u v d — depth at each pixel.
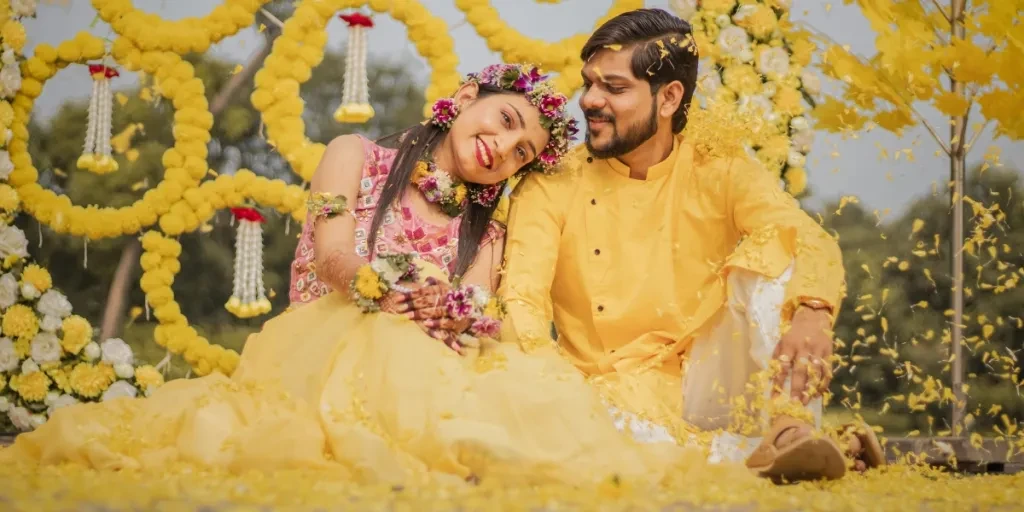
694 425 2.99
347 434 2.24
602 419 2.34
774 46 3.64
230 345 7.72
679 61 3.10
